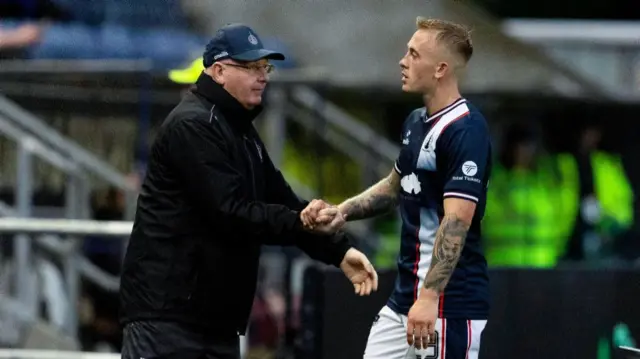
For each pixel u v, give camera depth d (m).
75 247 32.47
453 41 18.91
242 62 18.75
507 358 25.92
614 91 42.56
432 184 18.98
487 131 18.91
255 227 18.58
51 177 36.53
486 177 19.02
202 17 38.59
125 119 37.94
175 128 18.69
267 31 39.25
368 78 39.12
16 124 34.91
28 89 36.28
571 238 44.56
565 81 41.00
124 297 19.31
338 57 39.28
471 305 19.05
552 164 44.91
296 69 38.75
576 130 45.88
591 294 26.28
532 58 40.47
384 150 41.50
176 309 18.94
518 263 42.88
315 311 25.56
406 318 19.38
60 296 32.88
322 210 18.59
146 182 19.25
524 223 43.72
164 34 37.62
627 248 45.44
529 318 26.03
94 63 34.66
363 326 25.33
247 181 19.20
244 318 19.53
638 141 47.19
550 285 26.11
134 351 19.09
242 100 18.98
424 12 39.97
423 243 19.16
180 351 18.94
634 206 47.12
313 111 39.34
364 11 39.69
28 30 36.88
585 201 44.91
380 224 43.72
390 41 39.53
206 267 18.89
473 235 19.16
